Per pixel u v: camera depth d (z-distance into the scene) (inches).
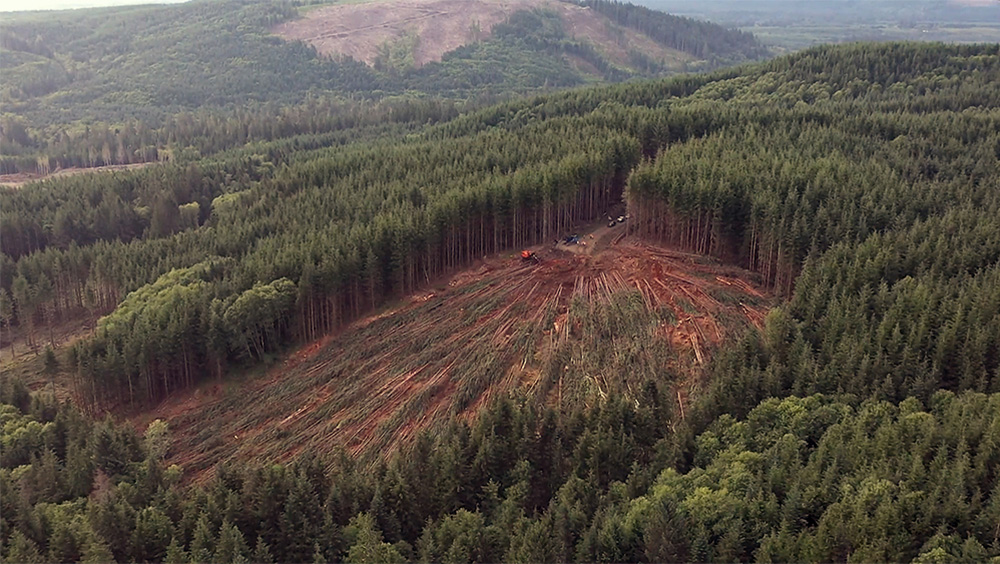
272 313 4586.6
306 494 2928.2
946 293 3693.4
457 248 5551.2
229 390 4409.5
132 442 3540.8
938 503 2442.2
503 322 4699.8
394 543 2886.3
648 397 3516.2
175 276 4985.2
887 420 2908.5
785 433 3046.3
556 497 3011.8
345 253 4909.0
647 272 5147.6
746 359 3710.6
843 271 4175.7
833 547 2367.1
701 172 5502.0
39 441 3494.1
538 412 3604.8
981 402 2915.8
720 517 2591.0
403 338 4658.0
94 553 2586.1
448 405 4001.0
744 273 5108.3
